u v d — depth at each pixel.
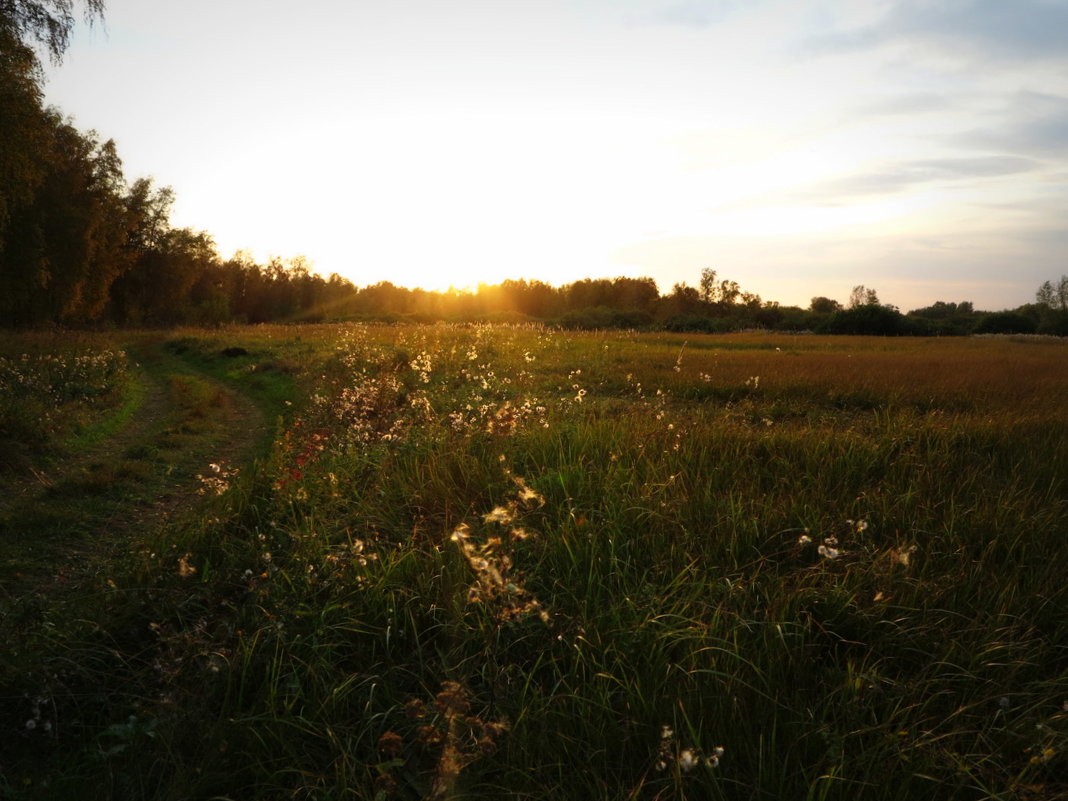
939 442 7.13
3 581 5.35
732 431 7.28
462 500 5.58
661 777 2.77
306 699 3.44
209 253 57.97
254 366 19.75
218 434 11.89
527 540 4.58
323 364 17.45
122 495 7.96
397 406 10.79
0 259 30.31
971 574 4.05
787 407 11.13
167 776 3.18
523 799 2.71
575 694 3.10
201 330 38.38
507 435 7.12
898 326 55.12
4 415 10.09
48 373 15.03
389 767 2.75
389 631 3.74
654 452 6.36
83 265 38.03
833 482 5.88
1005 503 5.12
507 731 2.93
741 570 4.15
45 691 3.67
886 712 3.03
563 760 2.91
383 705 3.43
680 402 12.01
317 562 4.70
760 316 79.62
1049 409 9.98
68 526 6.79
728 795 2.67
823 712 2.97
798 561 4.39
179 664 3.73
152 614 4.41
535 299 118.94
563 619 3.72
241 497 6.42
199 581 4.80
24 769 3.34
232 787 3.04
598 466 6.00
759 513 4.93
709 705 3.01
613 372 15.39
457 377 13.85
